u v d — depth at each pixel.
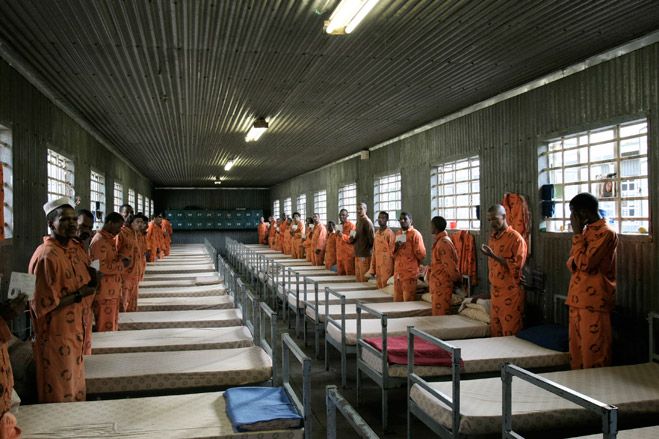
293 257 14.51
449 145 7.68
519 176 6.04
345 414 1.93
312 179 16.56
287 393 3.10
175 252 16.77
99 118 7.88
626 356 4.58
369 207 11.27
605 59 4.77
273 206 23.53
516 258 4.99
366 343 4.40
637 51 4.45
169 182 21.06
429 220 8.32
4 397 2.17
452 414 2.97
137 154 12.33
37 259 3.19
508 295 5.04
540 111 5.67
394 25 4.20
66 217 3.27
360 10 3.66
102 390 3.47
